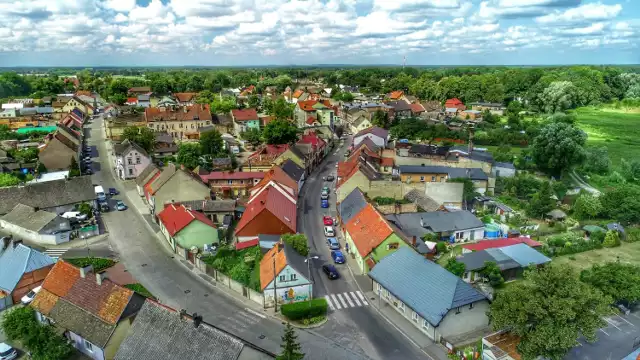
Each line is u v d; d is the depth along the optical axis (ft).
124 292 154.51
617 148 497.87
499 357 145.18
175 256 237.45
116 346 149.48
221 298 196.13
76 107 614.75
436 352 158.92
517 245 228.63
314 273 217.36
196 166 375.45
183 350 129.80
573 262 232.12
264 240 228.63
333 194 342.03
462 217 263.49
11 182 318.86
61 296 165.68
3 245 208.64
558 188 333.42
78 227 268.41
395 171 364.79
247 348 148.77
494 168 371.56
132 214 297.12
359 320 179.11
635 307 189.57
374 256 213.66
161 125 498.28
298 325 176.04
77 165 369.09
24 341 148.36
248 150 470.39
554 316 138.82
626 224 288.30
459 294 166.40
